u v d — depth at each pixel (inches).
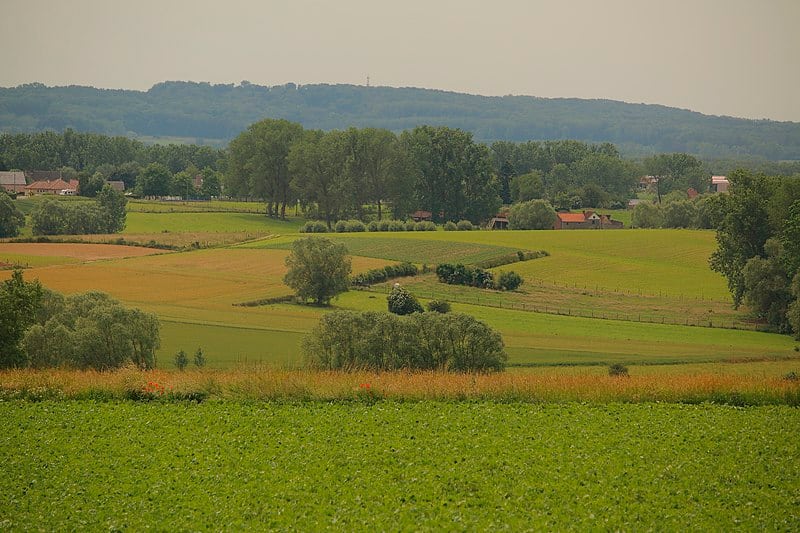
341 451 2293.3
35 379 3019.2
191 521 1811.0
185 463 2204.7
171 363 4845.0
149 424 2571.4
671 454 2276.1
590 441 2388.0
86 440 2409.0
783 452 2305.6
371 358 4453.7
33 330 4333.2
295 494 1964.8
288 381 2910.9
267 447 2331.4
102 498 1953.7
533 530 1745.8
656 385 3004.4
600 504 1892.2
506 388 2940.5
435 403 2822.3
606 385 2994.6
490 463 2188.7
